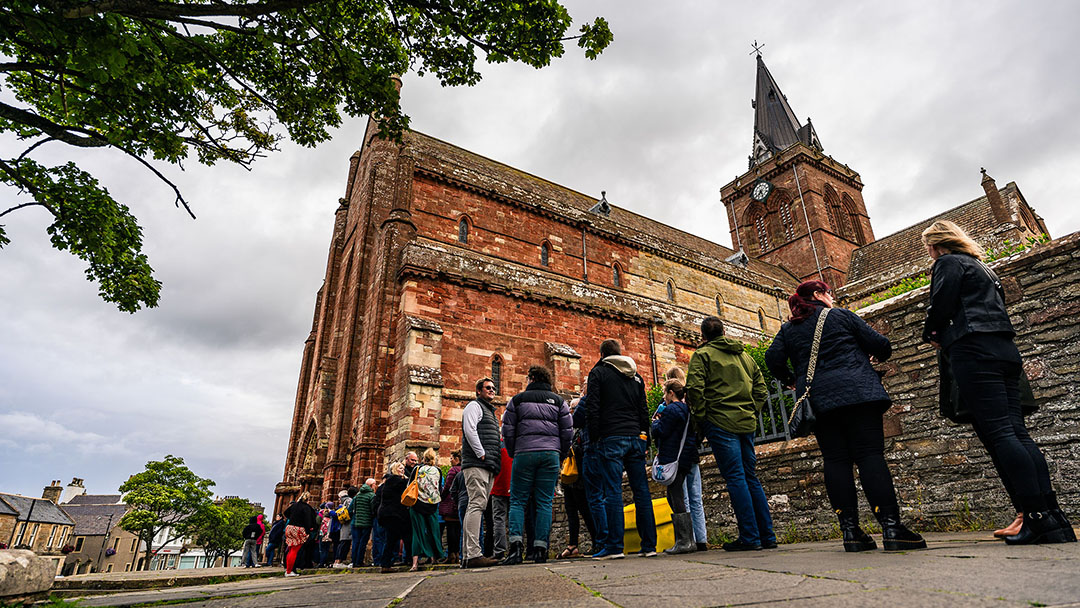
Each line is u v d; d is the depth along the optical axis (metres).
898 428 6.20
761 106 62.47
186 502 47.06
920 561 2.43
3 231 8.66
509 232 25.45
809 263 47.81
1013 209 35.41
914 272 35.66
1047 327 5.36
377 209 22.56
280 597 2.99
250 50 6.82
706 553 4.75
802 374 3.86
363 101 7.38
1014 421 3.35
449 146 29.81
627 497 8.59
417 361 16.95
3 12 5.05
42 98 7.81
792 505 6.70
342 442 19.03
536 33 7.08
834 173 52.81
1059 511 3.17
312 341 29.17
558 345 20.08
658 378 22.77
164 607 2.86
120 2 4.97
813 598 1.70
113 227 9.59
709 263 33.16
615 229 29.48
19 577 3.04
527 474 5.62
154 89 6.50
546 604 2.01
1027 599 1.45
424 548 7.09
